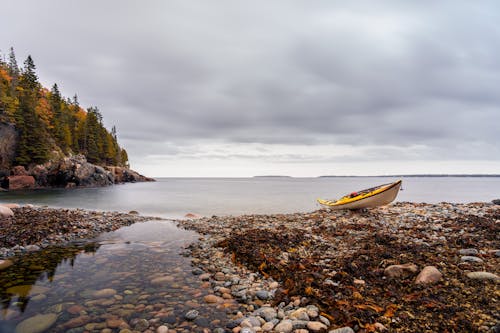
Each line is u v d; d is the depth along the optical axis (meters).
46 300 6.40
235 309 6.02
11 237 12.01
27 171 63.94
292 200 42.09
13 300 6.39
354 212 17.92
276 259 8.91
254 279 7.87
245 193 61.53
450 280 6.41
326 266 8.20
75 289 7.07
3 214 15.45
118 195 49.00
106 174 82.12
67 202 35.19
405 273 7.04
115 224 17.39
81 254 10.53
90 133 96.88
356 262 8.05
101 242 12.69
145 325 5.33
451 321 4.86
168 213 26.25
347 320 5.12
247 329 4.99
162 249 11.41
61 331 5.09
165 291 7.01
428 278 6.47
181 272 8.52
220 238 13.34
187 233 15.12
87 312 5.82
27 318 5.54
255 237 11.68
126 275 8.20
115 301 6.39
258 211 28.62
